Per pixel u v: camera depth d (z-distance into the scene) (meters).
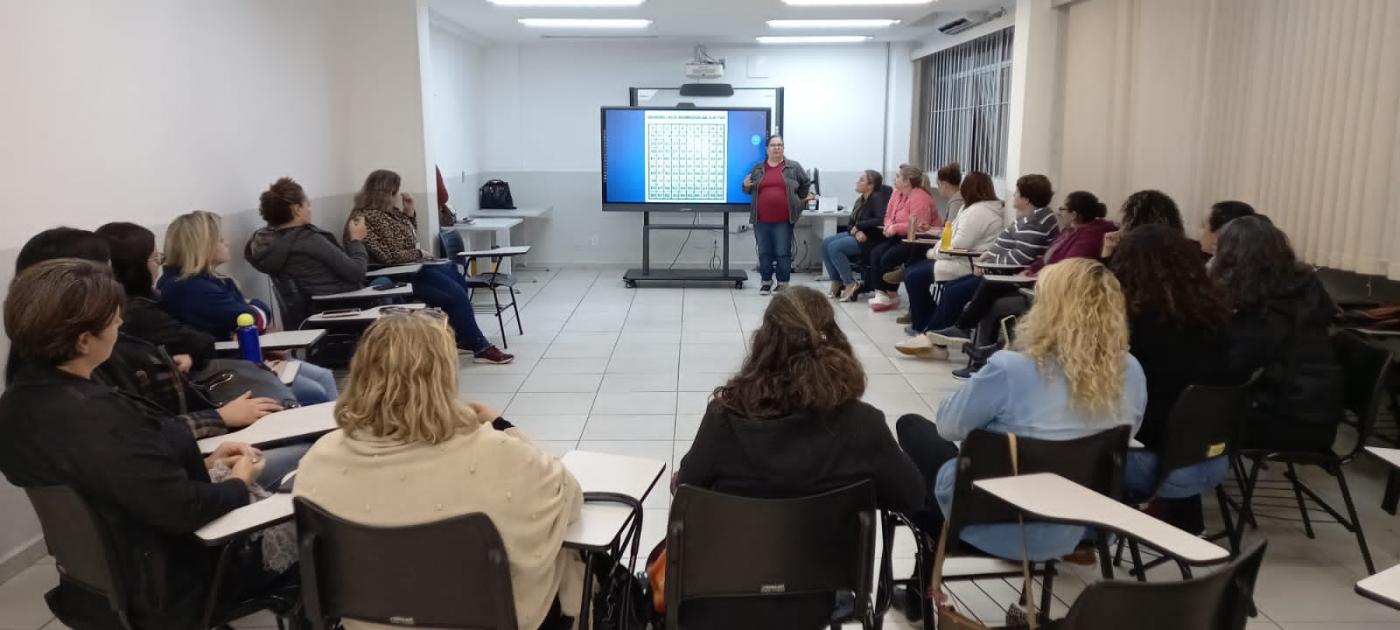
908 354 5.42
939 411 2.24
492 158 9.14
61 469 1.63
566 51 8.95
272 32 4.73
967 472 1.97
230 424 2.30
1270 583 2.66
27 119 2.83
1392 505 3.14
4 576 2.69
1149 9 5.05
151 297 2.89
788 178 7.76
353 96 5.80
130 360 2.33
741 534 1.66
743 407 1.74
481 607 1.55
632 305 7.17
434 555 1.52
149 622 1.73
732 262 9.34
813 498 1.65
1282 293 2.70
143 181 3.52
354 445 1.57
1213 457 2.41
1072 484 1.79
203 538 1.65
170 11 3.71
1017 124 6.18
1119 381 2.06
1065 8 5.94
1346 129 3.64
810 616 1.78
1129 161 5.31
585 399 4.53
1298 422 2.67
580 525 1.73
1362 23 3.55
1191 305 2.43
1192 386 2.25
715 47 9.03
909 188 7.05
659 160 8.06
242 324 3.02
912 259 6.64
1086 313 2.04
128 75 3.41
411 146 5.88
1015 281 4.57
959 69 8.16
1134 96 5.24
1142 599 1.30
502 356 5.27
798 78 9.14
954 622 1.95
